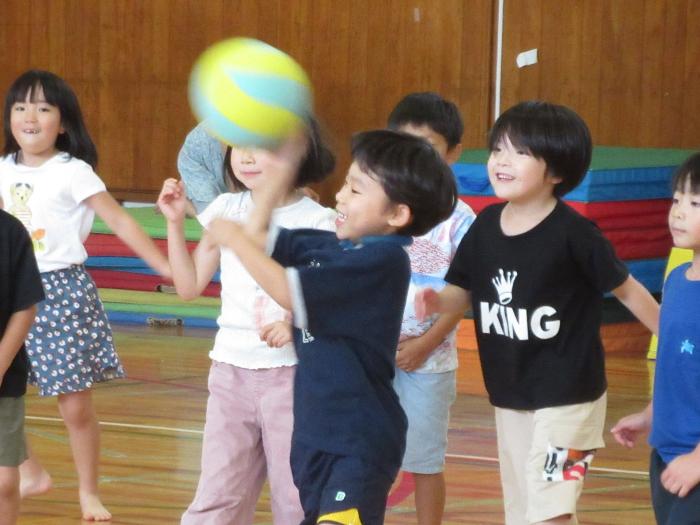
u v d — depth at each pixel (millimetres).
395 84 25797
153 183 27375
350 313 6762
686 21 24484
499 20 25125
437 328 8883
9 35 27891
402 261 6906
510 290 7848
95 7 27328
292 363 7996
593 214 18516
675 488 6637
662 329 6922
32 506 10531
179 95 27062
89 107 27562
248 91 6391
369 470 6789
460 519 10492
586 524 10422
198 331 19484
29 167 10273
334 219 8102
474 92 25375
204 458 8180
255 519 10352
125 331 19328
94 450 10375
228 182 9180
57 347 10125
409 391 9031
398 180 6973
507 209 8023
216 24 26703
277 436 8023
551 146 7766
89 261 20641
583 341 7781
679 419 6809
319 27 26078
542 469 7715
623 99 24844
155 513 10453
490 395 8109
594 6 24750
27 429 13188
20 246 8258
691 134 24641
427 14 25500
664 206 19312
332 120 26141
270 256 7074
